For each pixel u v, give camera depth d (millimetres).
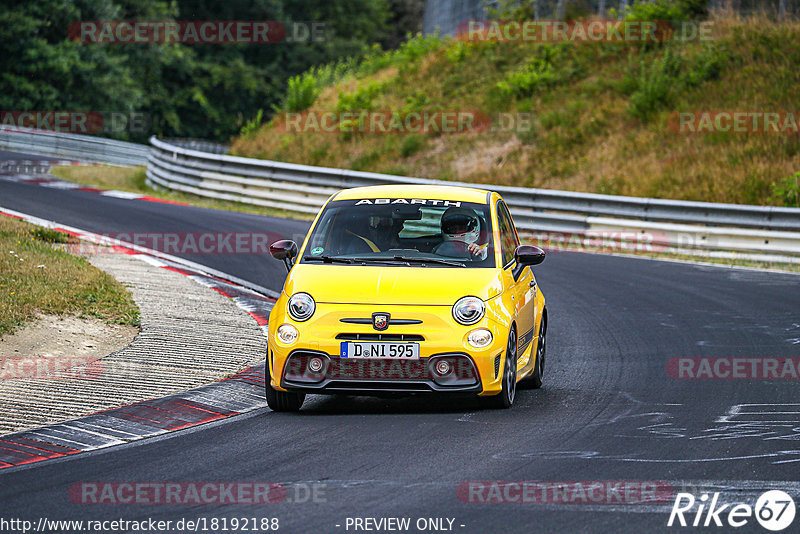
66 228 65062
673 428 25578
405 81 128500
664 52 112375
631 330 42469
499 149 105562
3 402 27156
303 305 26969
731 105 98250
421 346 26250
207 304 44375
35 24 168875
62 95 176250
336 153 114500
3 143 138125
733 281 58062
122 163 140000
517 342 28750
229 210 89000
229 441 24234
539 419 26609
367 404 29328
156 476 21078
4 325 34344
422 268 28219
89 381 29953
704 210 72812
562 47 121312
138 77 196500
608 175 93875
